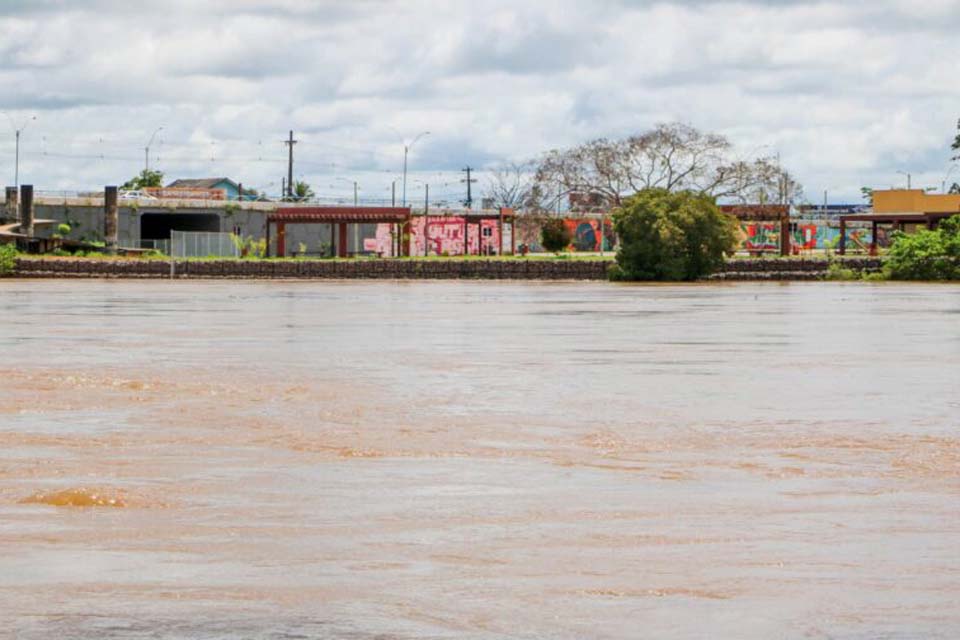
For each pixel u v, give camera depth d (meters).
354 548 13.54
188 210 155.88
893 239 126.81
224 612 11.17
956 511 15.42
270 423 23.36
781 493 16.64
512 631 10.66
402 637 10.51
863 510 15.50
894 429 22.84
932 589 11.87
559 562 12.91
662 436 21.95
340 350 41.09
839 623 10.83
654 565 12.78
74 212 152.25
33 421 23.52
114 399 27.14
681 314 64.50
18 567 12.68
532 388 29.75
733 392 29.06
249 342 44.56
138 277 131.62
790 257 136.25
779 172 139.62
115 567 12.70
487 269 129.38
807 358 38.34
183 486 17.05
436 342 44.81
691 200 119.88
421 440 21.38
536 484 17.31
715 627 10.75
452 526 14.63
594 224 171.00
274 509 15.56
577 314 64.56
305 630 10.67
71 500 15.91
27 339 45.78
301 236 163.62
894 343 44.62
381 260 132.12
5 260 130.75
